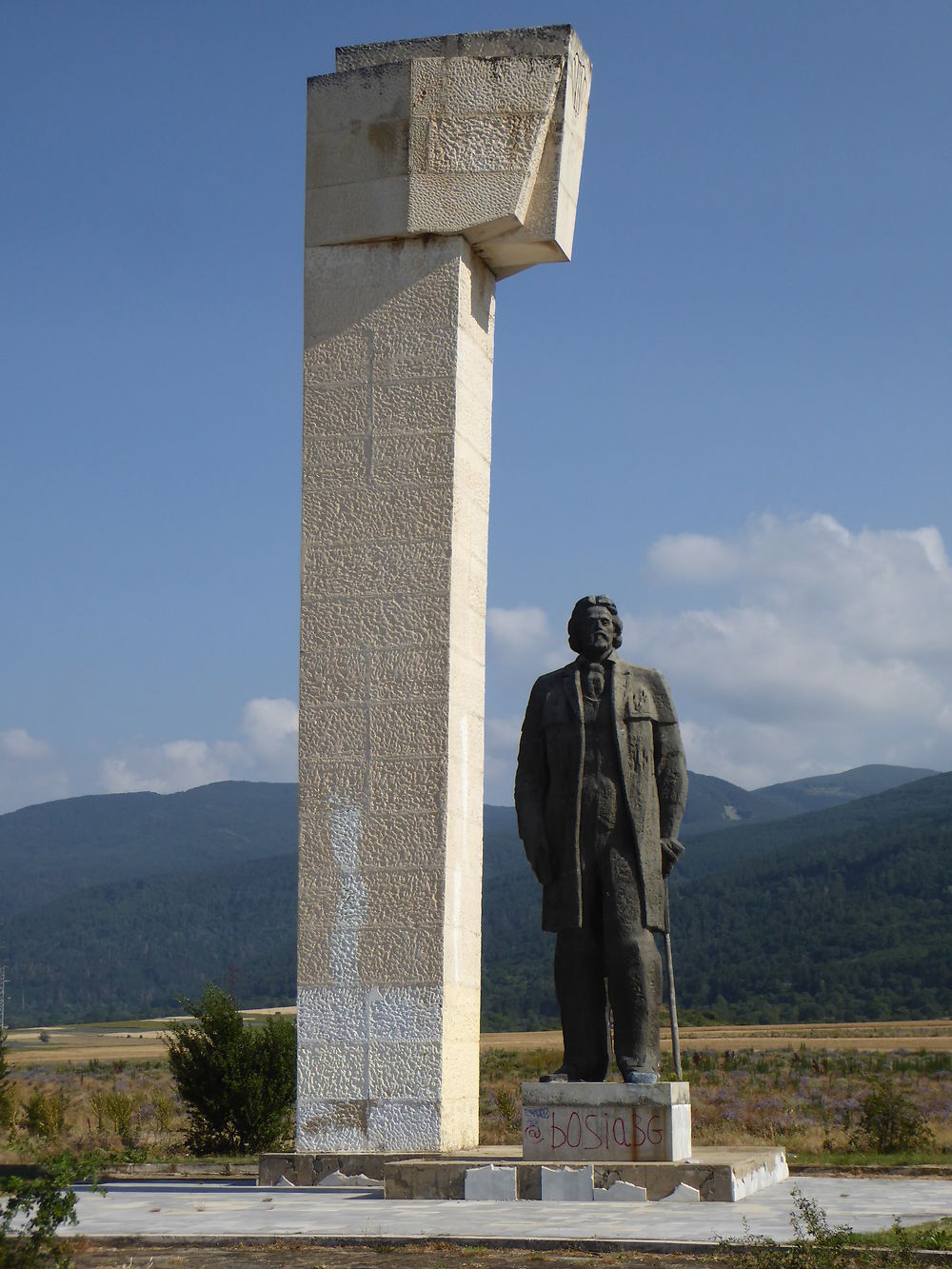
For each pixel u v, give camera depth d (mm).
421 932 15188
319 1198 13398
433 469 15844
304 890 15547
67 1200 9195
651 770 13922
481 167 16016
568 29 16125
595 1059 13727
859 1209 11969
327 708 15797
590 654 14094
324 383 16250
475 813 16094
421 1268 9523
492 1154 14328
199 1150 22672
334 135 16453
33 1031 187875
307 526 16109
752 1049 79125
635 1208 11984
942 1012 154750
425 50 16359
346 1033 15203
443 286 16047
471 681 16156
